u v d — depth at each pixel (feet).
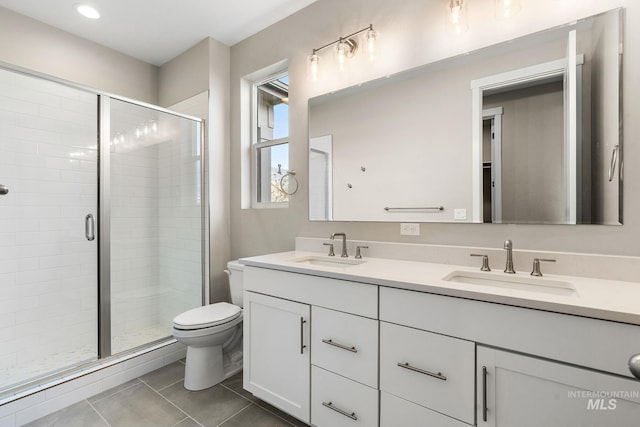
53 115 7.41
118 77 8.99
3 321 6.77
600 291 3.42
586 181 4.18
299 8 7.21
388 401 4.03
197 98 8.63
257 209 8.19
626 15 3.92
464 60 5.13
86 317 7.69
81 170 7.66
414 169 5.63
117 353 6.99
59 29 7.83
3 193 6.77
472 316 3.43
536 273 4.29
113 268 8.04
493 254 4.76
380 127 6.02
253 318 5.64
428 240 5.50
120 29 7.93
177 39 8.45
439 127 5.36
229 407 5.66
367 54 6.21
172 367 7.23
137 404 5.74
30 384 5.56
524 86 4.62
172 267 8.92
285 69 8.09
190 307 8.57
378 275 4.24
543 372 3.02
